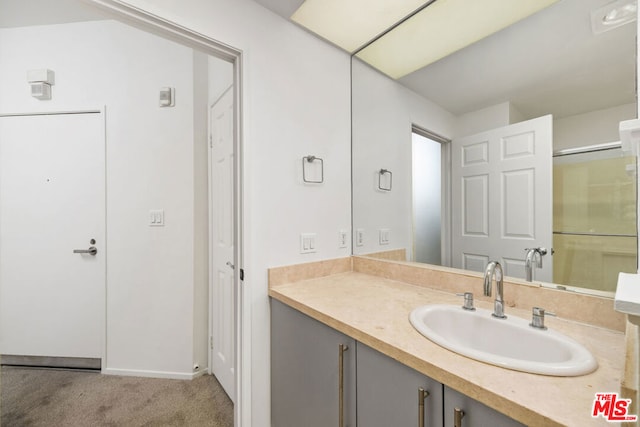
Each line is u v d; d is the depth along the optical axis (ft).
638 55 2.70
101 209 6.56
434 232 4.74
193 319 6.46
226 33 4.04
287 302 4.14
